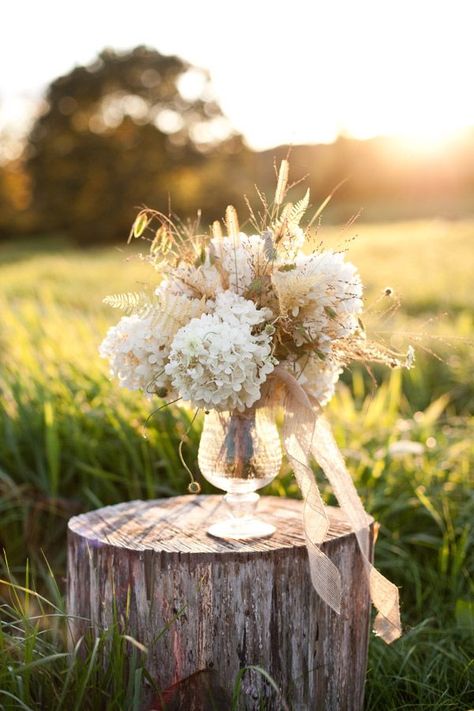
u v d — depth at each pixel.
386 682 3.11
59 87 49.03
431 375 7.79
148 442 4.36
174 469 4.29
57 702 2.56
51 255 29.69
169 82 49.53
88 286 14.37
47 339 5.82
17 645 2.64
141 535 2.76
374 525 2.91
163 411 4.41
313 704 2.66
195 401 2.45
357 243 23.27
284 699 2.60
